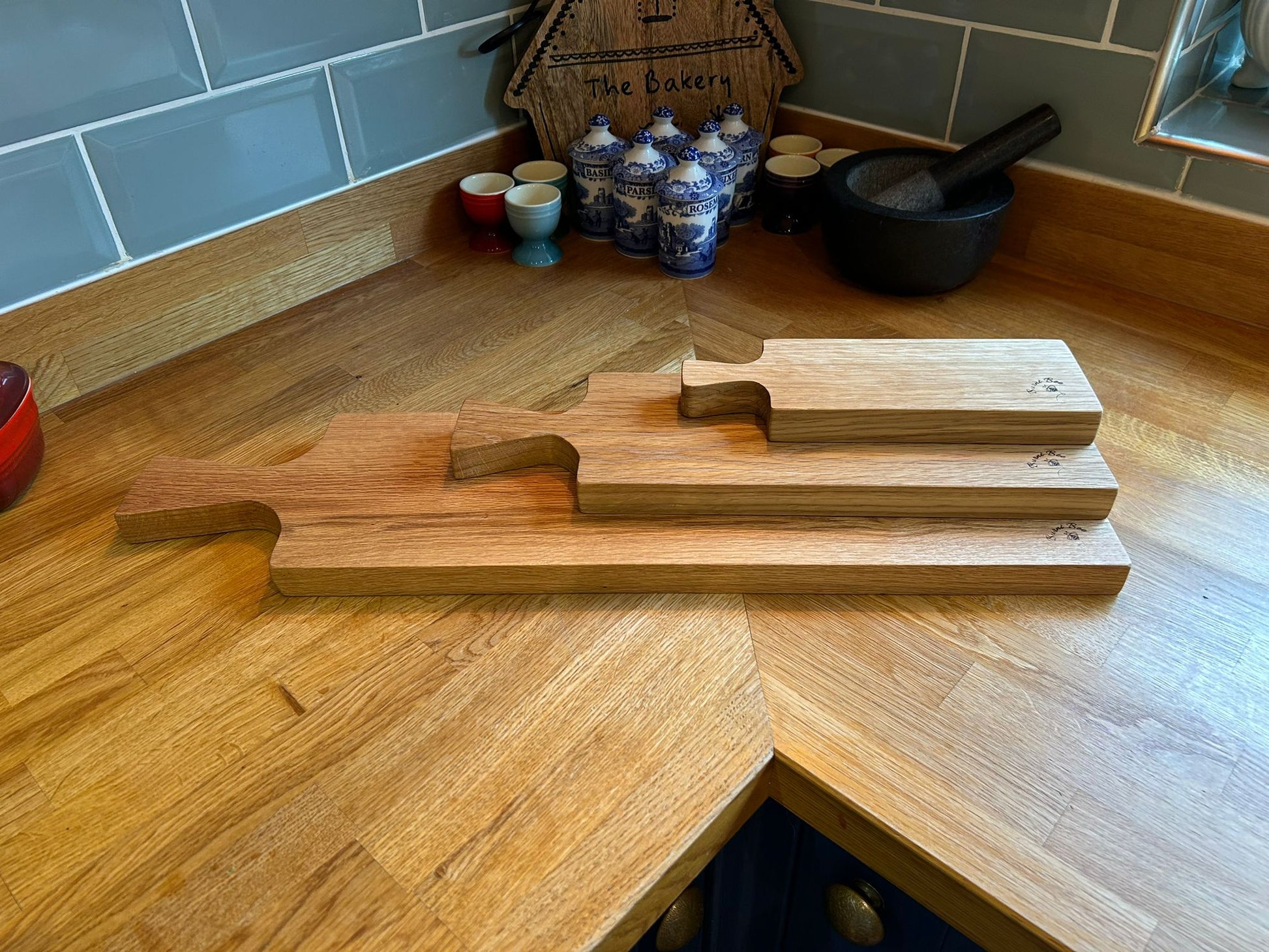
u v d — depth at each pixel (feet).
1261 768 1.77
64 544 2.30
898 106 3.45
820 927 2.31
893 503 2.20
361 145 3.15
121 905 1.59
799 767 1.78
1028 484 2.17
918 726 1.85
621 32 3.38
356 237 3.27
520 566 2.10
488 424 2.36
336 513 2.23
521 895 1.58
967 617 2.09
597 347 2.93
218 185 2.84
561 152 3.56
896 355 2.43
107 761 1.81
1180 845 1.65
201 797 1.74
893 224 2.92
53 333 2.65
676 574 2.11
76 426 2.66
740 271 3.35
